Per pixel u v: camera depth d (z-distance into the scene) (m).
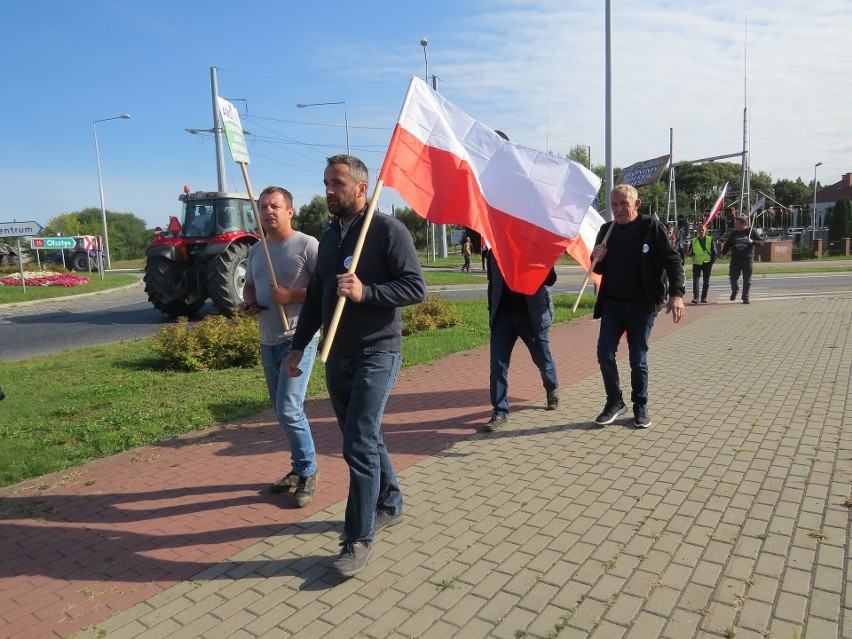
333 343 3.17
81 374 7.80
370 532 3.08
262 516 3.77
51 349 10.38
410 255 3.09
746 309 12.16
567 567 3.05
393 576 3.04
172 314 14.03
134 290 23.14
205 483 4.30
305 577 3.07
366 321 3.08
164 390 6.84
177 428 5.45
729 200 69.00
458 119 4.70
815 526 3.34
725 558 3.07
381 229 3.10
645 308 4.93
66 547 3.46
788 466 4.15
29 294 19.58
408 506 3.81
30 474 4.51
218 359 8.05
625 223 4.95
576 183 4.85
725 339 8.88
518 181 4.76
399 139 4.11
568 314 12.23
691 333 9.50
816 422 5.01
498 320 5.40
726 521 3.44
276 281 3.84
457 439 5.01
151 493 4.15
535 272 4.79
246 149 3.76
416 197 4.19
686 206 66.62
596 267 5.12
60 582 3.11
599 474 4.17
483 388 6.68
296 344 3.45
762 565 2.99
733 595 2.77
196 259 13.31
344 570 2.96
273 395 4.05
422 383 7.04
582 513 3.61
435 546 3.31
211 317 8.84
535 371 7.35
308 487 3.94
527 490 3.97
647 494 3.82
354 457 3.02
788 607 2.66
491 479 4.17
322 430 5.39
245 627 2.70
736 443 4.62
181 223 13.62
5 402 6.41
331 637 2.60
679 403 5.74
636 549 3.19
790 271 24.77
